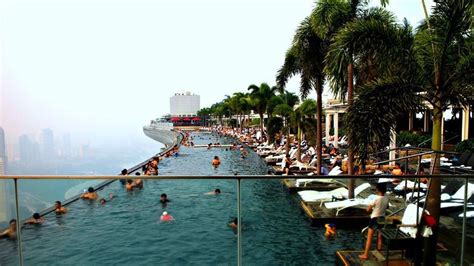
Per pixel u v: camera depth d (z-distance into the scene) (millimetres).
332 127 35750
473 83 5574
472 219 4145
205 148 36406
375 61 6586
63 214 4660
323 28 11594
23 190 3600
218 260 4527
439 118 5879
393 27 6414
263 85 33781
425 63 6059
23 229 3742
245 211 4340
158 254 4906
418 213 4992
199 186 4773
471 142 14469
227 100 69688
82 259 4801
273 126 24953
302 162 19984
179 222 5129
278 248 5137
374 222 5398
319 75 13859
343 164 14883
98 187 5348
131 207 5504
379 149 5523
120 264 4684
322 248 5449
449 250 4492
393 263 5016
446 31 5812
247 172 21172
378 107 5496
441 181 4848
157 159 21547
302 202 5906
